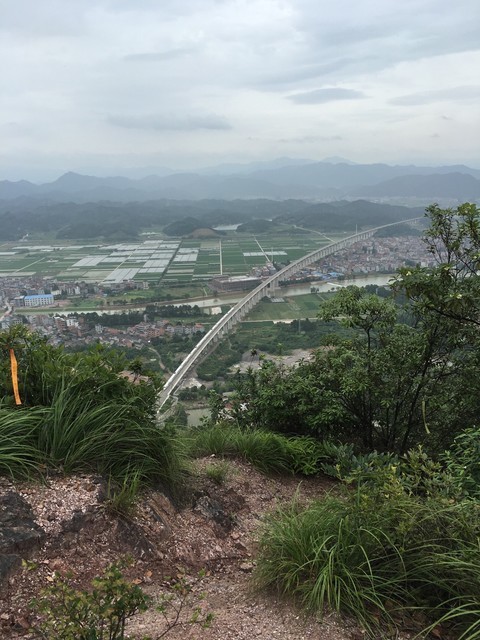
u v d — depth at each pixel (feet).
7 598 7.60
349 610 8.36
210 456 16.20
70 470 10.87
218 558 10.60
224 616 8.22
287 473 16.46
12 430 10.88
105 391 12.49
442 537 9.07
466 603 8.20
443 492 10.20
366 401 18.88
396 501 9.63
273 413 18.85
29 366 12.61
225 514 12.30
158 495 11.62
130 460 11.73
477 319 15.56
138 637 7.11
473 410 17.84
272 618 8.23
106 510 10.03
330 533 9.63
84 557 8.91
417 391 16.99
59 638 5.70
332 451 16.48
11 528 8.63
